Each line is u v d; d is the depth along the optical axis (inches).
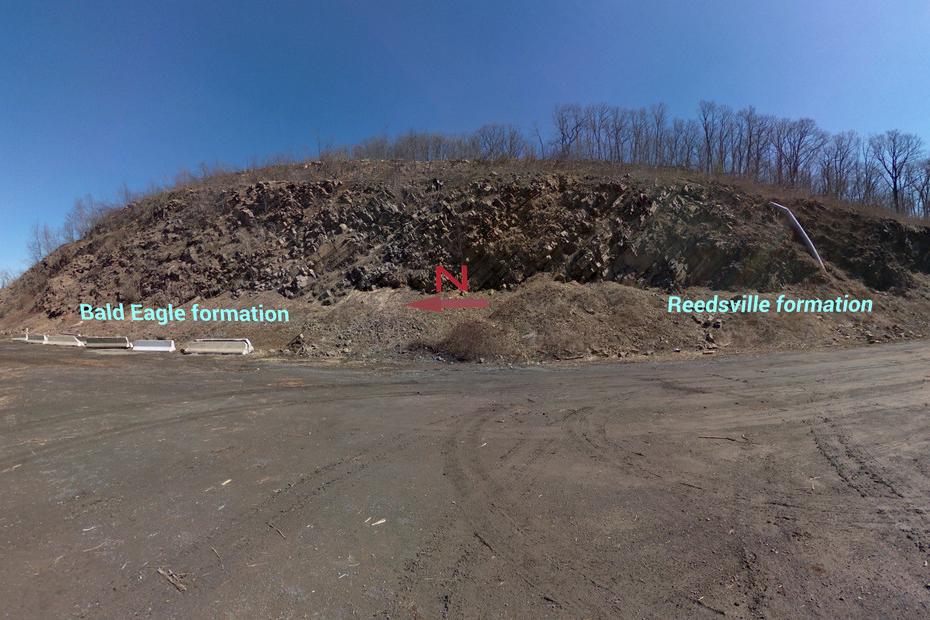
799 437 242.8
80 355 597.3
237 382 406.0
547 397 337.7
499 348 536.4
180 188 1216.2
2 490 190.2
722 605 117.9
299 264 837.8
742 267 717.9
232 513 168.6
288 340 639.1
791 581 127.3
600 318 605.0
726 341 574.9
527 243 780.6
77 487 192.2
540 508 169.8
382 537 151.3
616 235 772.0
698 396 330.6
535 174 912.9
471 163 1047.6
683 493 180.7
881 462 209.3
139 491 187.8
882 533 151.6
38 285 1139.3
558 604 118.5
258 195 1002.7
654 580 128.0
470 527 157.1
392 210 893.2
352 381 407.5
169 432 264.7
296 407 318.3
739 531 152.9
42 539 152.3
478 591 123.8
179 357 567.8
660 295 678.5
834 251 791.7
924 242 843.4
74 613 116.8
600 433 254.1
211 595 122.9
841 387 347.3
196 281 880.9
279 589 125.1
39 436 259.0
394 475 200.8
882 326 645.3
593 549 143.3
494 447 234.2
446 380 408.2
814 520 159.6
